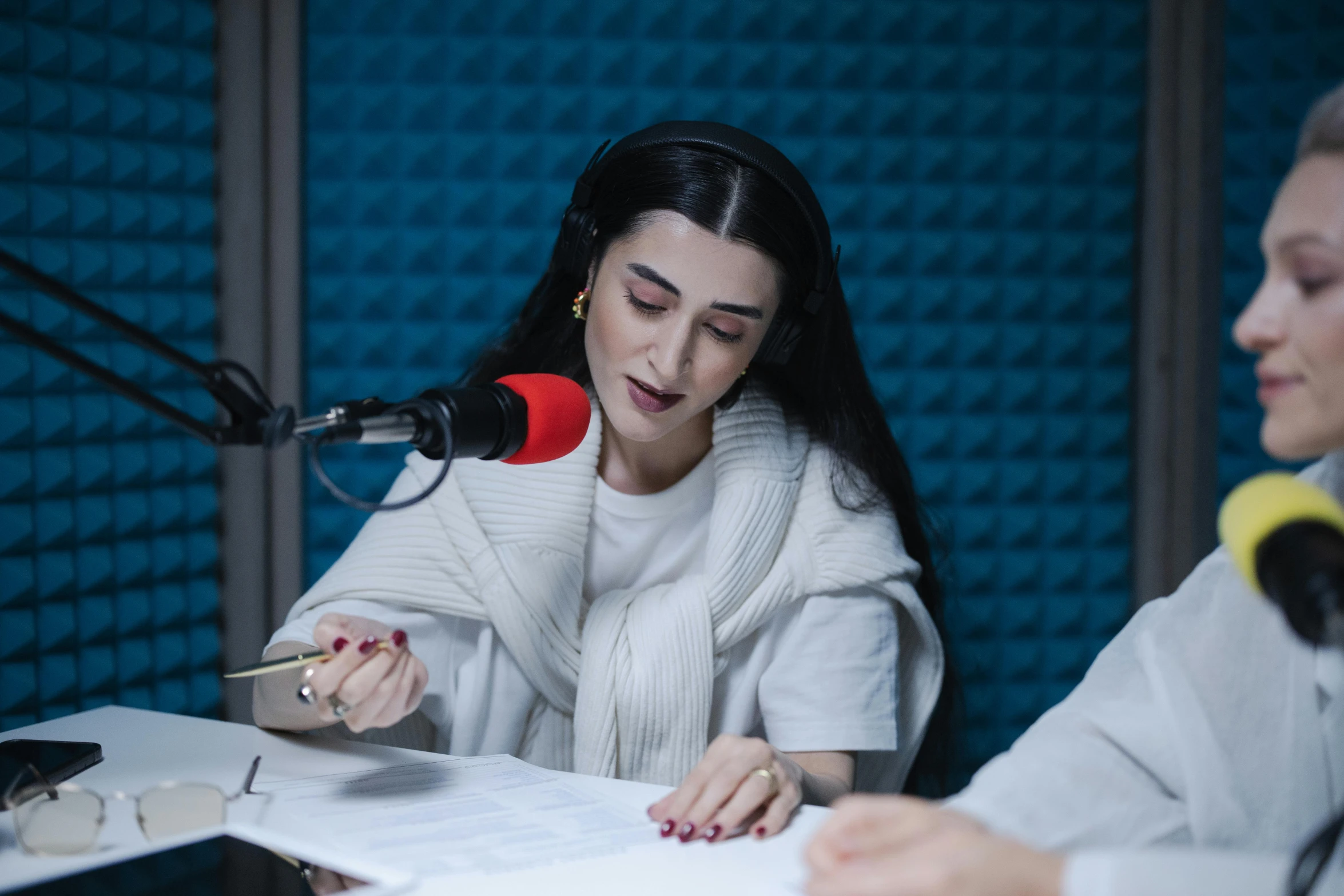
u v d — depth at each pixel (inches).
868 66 89.6
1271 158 87.3
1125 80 90.4
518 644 54.6
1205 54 89.9
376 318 88.7
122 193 80.3
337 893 31.5
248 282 85.9
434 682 55.6
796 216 48.3
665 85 88.3
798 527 56.1
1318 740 34.4
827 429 58.6
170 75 81.9
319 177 87.4
